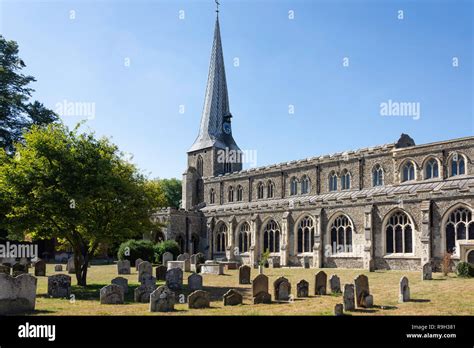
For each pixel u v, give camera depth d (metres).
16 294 16.52
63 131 25.20
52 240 59.44
